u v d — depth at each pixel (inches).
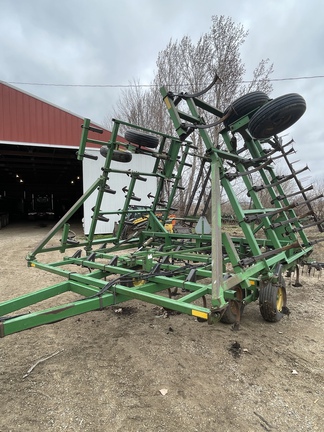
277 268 146.7
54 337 141.9
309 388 105.9
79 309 103.0
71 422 88.5
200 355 126.9
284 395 102.0
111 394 101.1
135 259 165.6
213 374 113.5
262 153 184.4
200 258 167.3
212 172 130.6
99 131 188.5
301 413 93.6
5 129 494.3
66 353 127.6
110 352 128.6
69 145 529.0
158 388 104.6
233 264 117.3
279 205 191.0
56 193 1192.8
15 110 499.2
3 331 83.7
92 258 175.2
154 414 92.0
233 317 154.5
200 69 731.4
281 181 167.0
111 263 157.9
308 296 204.8
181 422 88.9
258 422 89.4
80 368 116.4
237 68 708.0
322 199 492.4
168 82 790.5
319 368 118.6
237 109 154.4
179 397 100.0
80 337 142.1
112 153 192.7
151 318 164.1
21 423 87.7
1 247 423.8
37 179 1111.6
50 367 117.0
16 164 756.6
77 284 130.3
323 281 241.6
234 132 160.7
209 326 154.3
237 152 176.9
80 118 532.4
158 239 222.8
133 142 202.4
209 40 721.0
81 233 593.3
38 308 178.5
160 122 834.8
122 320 161.5
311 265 199.2
